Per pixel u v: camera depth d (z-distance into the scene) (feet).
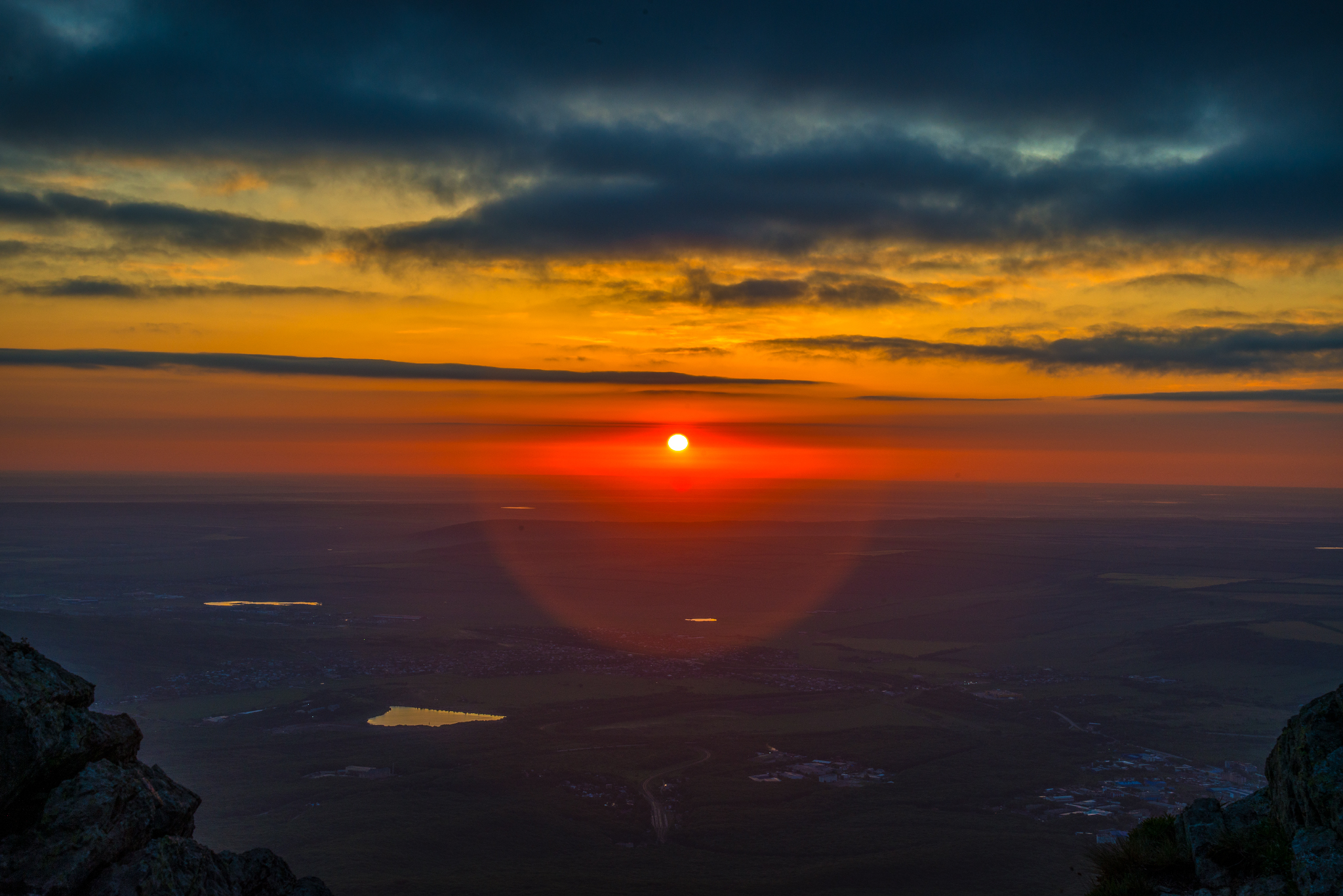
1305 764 55.31
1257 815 59.88
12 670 51.34
